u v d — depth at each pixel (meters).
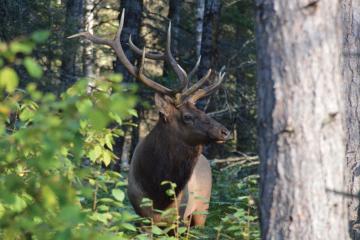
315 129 7.27
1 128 6.45
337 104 7.34
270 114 7.36
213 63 29.16
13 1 26.84
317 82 7.25
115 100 5.96
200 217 15.92
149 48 38.72
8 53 5.50
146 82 15.59
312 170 7.27
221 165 28.58
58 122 5.83
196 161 15.45
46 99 6.10
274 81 7.32
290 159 7.30
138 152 15.48
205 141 15.30
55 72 28.95
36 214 6.57
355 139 13.31
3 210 6.98
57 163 6.33
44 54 28.45
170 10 38.22
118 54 16.09
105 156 8.96
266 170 7.42
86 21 33.66
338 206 7.36
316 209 7.28
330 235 7.32
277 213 7.37
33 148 6.47
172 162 15.20
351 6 13.55
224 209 15.88
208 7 29.22
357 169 13.20
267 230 7.43
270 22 7.34
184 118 15.27
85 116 5.94
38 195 6.49
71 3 32.34
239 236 11.64
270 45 7.34
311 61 7.25
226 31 38.12
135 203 15.52
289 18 7.27
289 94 7.27
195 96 15.89
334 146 7.34
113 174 9.00
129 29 31.00
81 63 34.53
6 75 5.57
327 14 7.30
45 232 6.37
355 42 13.51
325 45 7.27
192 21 39.25
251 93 36.69
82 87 6.54
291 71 7.27
